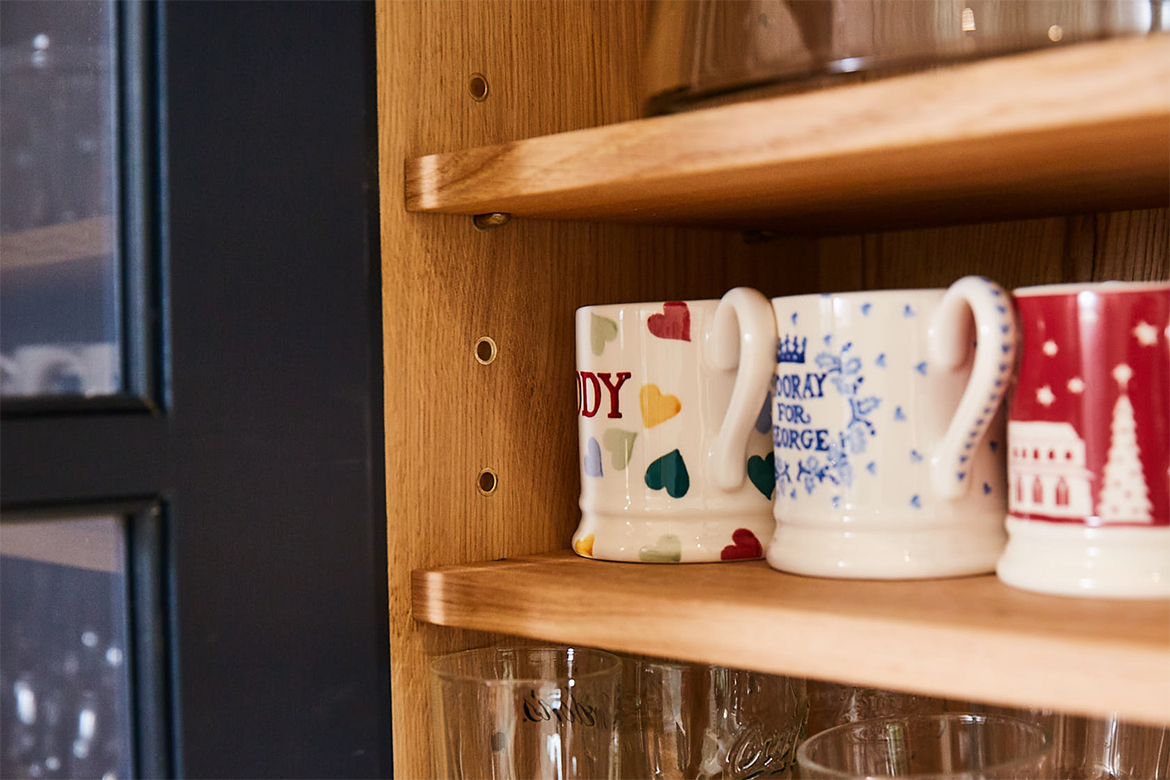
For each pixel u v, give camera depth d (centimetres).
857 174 53
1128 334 48
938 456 54
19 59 53
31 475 51
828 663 48
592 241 74
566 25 73
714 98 59
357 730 62
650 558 63
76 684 53
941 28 52
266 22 58
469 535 67
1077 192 61
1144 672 40
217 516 57
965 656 44
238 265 57
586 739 63
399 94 64
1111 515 48
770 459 64
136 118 55
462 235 67
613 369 65
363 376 62
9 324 51
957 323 54
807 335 57
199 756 56
